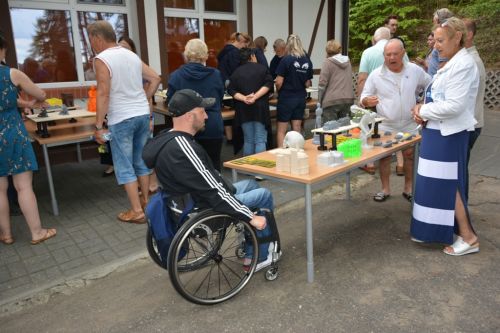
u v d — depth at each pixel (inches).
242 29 287.3
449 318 88.7
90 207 159.2
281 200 163.9
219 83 149.6
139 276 111.6
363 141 121.7
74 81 224.2
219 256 98.2
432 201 113.2
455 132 106.0
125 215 145.6
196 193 87.4
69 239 132.5
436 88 106.7
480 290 98.6
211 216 88.2
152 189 169.5
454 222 115.7
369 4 526.9
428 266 110.5
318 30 327.6
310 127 283.4
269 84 172.9
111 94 128.8
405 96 141.7
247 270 103.0
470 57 102.3
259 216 94.1
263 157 117.6
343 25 345.4
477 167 197.0
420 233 117.6
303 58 186.9
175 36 257.0
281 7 297.6
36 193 176.2
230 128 247.8
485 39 444.5
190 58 146.0
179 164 85.2
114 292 104.6
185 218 89.8
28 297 102.7
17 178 124.9
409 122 144.7
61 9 212.7
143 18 234.1
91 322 93.0
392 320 88.9
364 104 145.8
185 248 92.4
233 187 100.9
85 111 166.9
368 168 194.4
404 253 118.3
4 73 113.9
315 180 95.6
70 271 114.0
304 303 96.4
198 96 90.0
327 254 119.7
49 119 147.3
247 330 88.0
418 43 519.2
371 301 96.0
